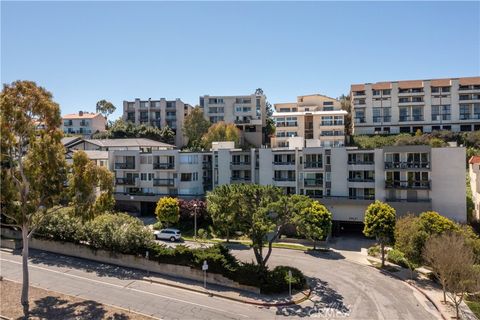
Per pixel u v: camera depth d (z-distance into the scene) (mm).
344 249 42062
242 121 101500
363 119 85125
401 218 37500
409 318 24594
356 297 28078
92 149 65250
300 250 41469
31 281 28469
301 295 27750
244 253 39656
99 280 29516
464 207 43188
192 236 46781
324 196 48625
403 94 82625
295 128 83938
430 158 44062
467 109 79438
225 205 30016
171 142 89812
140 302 25438
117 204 57781
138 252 32750
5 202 23500
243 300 26500
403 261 35750
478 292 25641
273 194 31109
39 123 24438
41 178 23844
